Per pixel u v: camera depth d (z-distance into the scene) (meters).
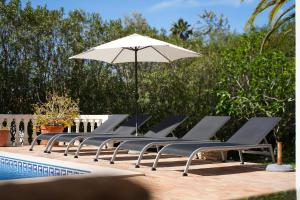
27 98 15.12
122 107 15.89
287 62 11.11
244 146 7.01
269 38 14.09
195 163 8.14
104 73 15.87
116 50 10.75
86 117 13.09
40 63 15.11
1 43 14.59
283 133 11.59
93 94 15.82
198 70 15.27
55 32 15.48
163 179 6.00
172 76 15.55
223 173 6.75
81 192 0.48
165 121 9.63
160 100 15.62
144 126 15.51
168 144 7.11
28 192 0.48
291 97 11.02
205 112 15.04
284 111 11.00
